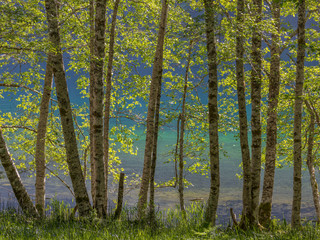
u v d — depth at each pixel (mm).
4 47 9062
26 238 7289
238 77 10180
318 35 10680
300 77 8727
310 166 13492
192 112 14859
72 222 9125
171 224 10227
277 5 11594
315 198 13367
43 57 9578
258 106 10477
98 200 10133
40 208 12672
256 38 10664
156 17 15445
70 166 9750
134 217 10531
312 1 11969
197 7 10938
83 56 12094
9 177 9883
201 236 8195
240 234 8500
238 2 10070
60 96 9469
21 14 8711
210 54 9578
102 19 9766
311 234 8156
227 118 14578
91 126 13148
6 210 10031
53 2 9234
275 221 11375
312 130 13102
